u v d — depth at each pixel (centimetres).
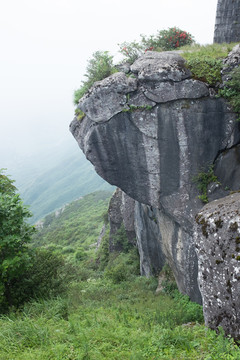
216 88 761
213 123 773
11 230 629
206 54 806
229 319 463
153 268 1340
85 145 892
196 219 543
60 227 5641
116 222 2180
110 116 826
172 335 448
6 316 562
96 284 1289
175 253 947
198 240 527
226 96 752
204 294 514
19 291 659
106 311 696
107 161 883
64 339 449
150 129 806
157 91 774
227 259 469
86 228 4919
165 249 1074
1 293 604
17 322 505
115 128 838
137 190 897
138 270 1662
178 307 822
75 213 6994
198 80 756
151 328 531
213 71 760
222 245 479
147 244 1348
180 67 758
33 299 657
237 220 467
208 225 507
